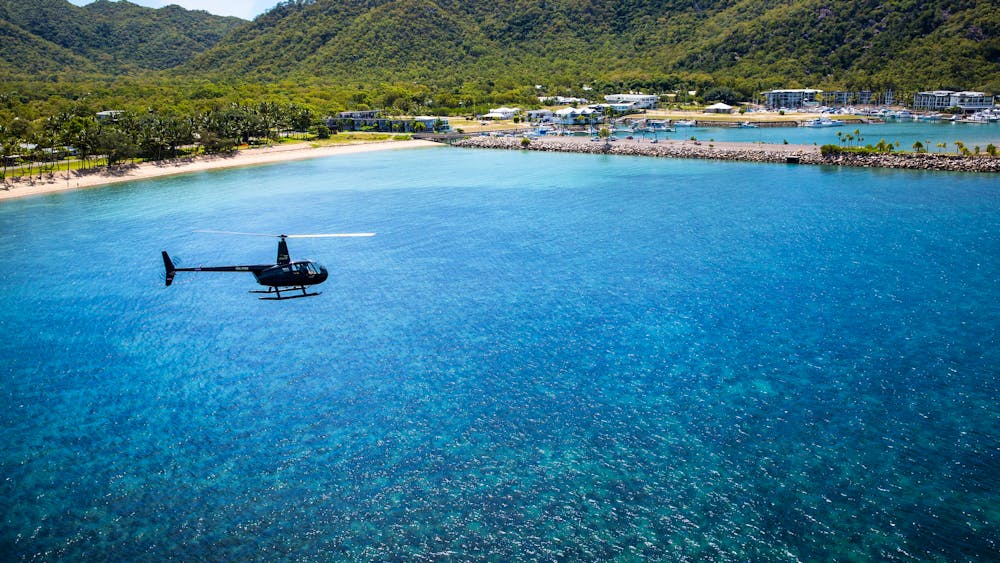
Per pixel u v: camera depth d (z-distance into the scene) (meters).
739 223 103.69
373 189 146.12
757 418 48.19
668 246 92.44
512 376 55.88
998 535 36.31
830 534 36.91
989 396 49.81
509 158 196.75
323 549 37.53
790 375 54.06
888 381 52.53
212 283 84.69
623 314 68.06
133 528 39.56
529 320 67.56
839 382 52.69
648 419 48.66
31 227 115.81
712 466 43.06
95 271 89.81
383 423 49.59
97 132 170.00
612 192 134.25
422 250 95.44
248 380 57.03
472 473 43.47
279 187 151.75
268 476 43.91
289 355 61.75
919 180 132.75
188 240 104.88
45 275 88.25
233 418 51.06
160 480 43.84
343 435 48.25
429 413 50.69
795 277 77.00
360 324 68.56
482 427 48.56
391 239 102.12
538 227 106.38
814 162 160.25
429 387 54.66
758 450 44.44
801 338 60.72
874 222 99.94
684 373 55.16
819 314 65.94
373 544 37.78
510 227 107.06
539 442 46.47
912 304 67.38
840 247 88.06
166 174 175.00
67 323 71.25
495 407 51.12
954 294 69.56
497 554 36.69
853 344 59.06
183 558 37.16
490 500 40.91
